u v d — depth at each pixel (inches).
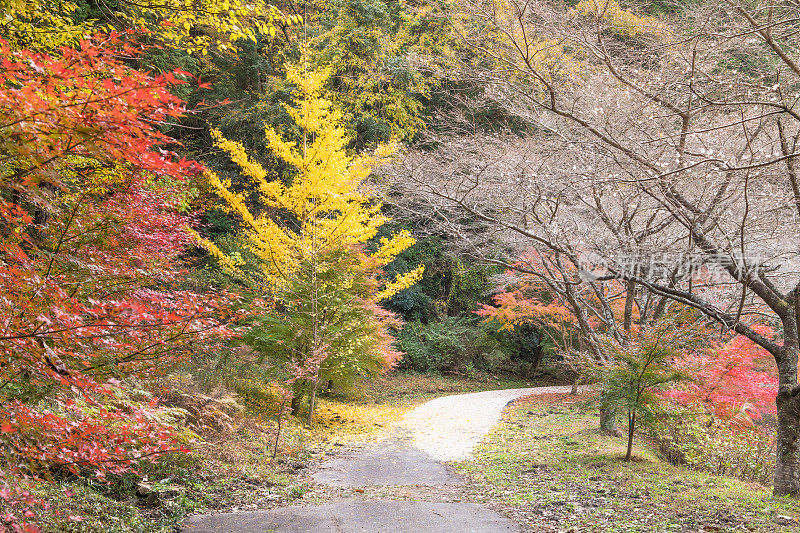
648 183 229.9
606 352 352.8
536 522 214.7
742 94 218.7
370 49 746.2
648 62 257.1
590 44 247.0
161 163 95.4
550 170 313.4
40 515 141.4
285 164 738.2
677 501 243.4
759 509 223.8
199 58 720.3
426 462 357.7
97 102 85.0
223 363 433.7
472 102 394.6
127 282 136.9
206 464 261.1
